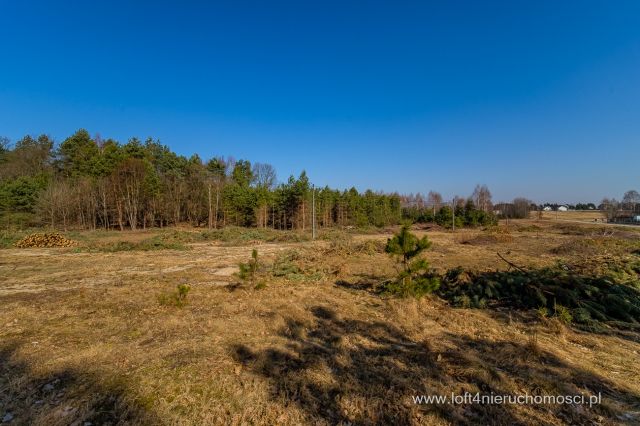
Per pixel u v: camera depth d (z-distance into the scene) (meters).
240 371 3.65
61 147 40.62
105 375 3.54
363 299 6.94
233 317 5.55
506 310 6.20
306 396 3.15
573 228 28.22
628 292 6.11
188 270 10.55
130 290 7.63
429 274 8.16
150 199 32.72
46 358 3.96
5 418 2.85
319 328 5.09
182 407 3.01
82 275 9.63
